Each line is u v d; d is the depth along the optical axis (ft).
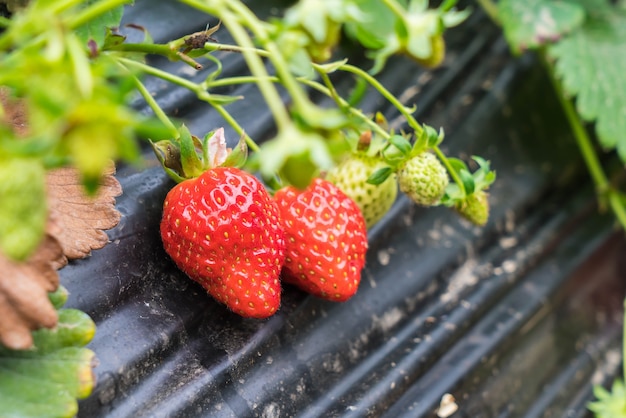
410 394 1.39
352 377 1.34
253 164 0.95
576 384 1.64
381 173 1.27
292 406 1.27
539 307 1.59
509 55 1.77
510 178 1.69
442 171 1.26
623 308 1.80
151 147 1.31
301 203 1.24
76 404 1.05
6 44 0.93
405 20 1.17
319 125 0.92
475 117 1.68
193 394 1.19
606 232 1.78
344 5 1.03
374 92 1.59
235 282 1.18
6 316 1.00
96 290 1.18
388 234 1.49
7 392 1.04
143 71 1.21
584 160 1.81
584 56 1.70
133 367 1.16
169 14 1.47
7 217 0.87
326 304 1.36
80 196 1.14
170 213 1.19
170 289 1.23
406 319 1.45
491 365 1.51
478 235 1.60
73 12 1.16
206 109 1.41
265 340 1.26
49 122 0.86
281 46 1.02
